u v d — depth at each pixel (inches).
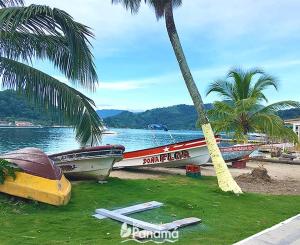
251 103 925.8
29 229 273.6
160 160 672.4
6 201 331.3
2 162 337.4
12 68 348.8
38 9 323.0
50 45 357.7
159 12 487.5
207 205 378.6
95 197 382.9
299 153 1197.7
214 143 466.0
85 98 378.3
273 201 421.7
